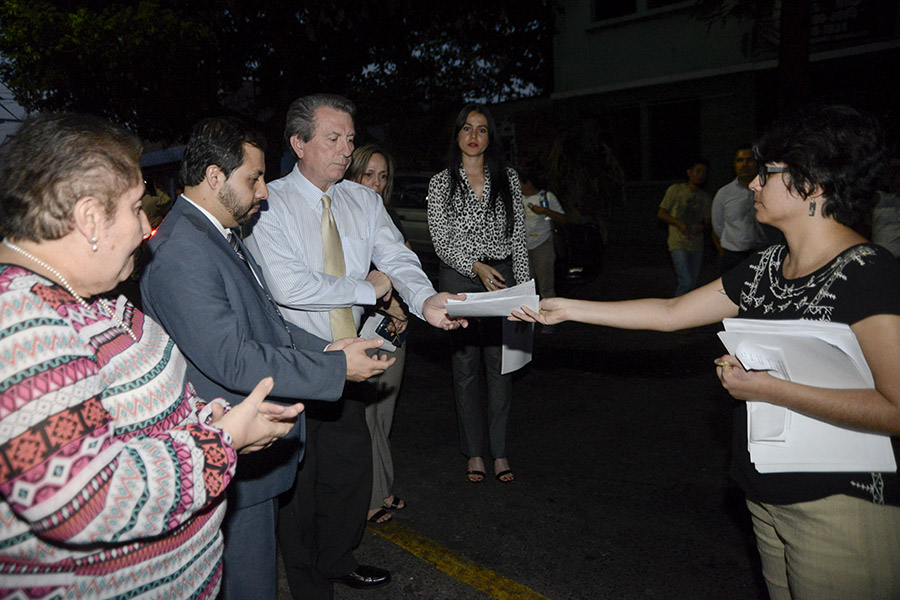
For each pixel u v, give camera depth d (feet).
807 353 4.83
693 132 44.16
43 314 3.75
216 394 6.52
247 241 8.36
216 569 5.08
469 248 12.34
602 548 10.58
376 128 60.70
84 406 3.73
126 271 4.43
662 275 34.22
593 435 15.05
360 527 9.53
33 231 3.99
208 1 33.91
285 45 35.91
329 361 6.73
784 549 5.81
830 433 5.08
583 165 34.12
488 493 12.56
